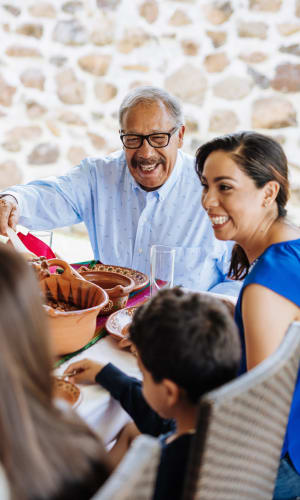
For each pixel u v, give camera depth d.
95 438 0.70
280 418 0.92
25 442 0.60
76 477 0.64
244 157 1.23
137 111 1.97
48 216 2.20
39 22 4.17
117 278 1.61
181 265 2.24
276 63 3.78
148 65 4.05
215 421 0.69
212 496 0.77
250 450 0.83
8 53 4.30
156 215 2.23
